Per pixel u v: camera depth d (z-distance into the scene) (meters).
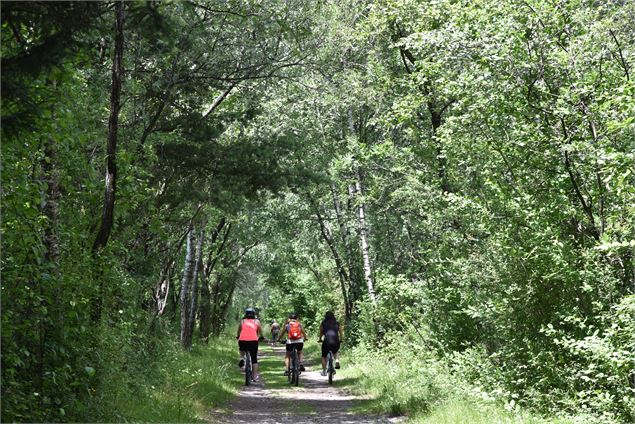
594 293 10.46
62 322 8.06
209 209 20.28
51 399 8.02
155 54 13.98
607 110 9.55
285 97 21.23
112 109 10.22
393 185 21.36
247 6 14.48
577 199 11.34
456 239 13.91
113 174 10.05
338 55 18.80
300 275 52.25
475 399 10.86
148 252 16.05
